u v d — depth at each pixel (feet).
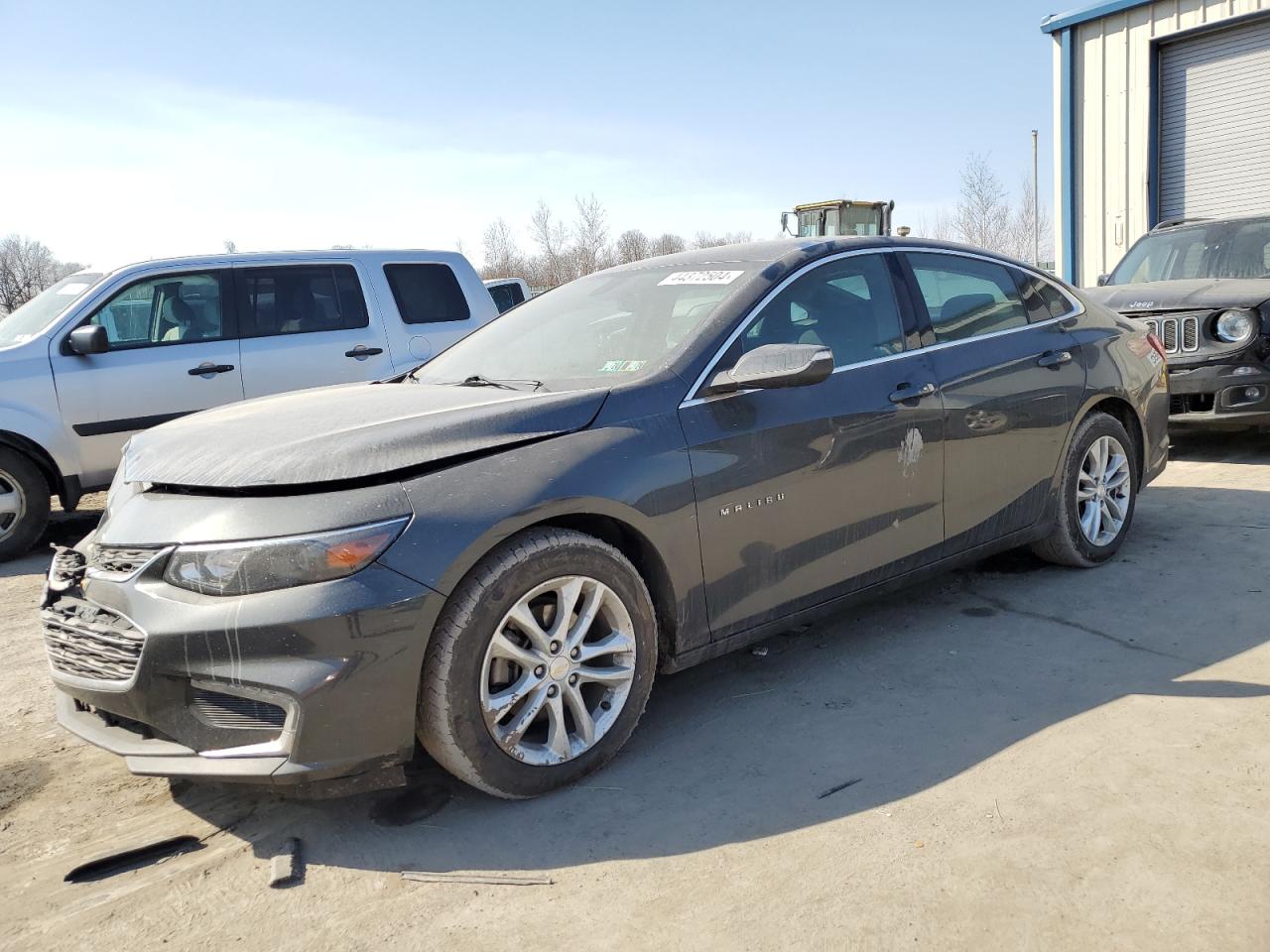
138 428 21.91
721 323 11.05
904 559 12.33
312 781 8.24
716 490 10.29
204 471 9.00
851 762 9.60
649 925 7.30
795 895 7.53
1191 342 22.54
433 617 8.44
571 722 9.71
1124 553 15.83
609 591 9.54
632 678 9.77
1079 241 50.96
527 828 8.77
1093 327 15.37
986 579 15.06
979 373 13.12
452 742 8.65
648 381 10.36
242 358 22.91
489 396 10.66
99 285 21.97
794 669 12.03
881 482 11.86
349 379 24.13
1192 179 46.85
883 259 12.94
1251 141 44.42
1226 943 6.66
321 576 8.14
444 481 8.80
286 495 8.50
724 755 9.93
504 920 7.49
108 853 8.74
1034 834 8.09
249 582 8.17
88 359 21.48
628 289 12.85
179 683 8.34
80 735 8.98
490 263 147.23
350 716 8.20
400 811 9.20
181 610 8.25
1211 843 7.79
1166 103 47.21
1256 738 9.44
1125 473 15.49
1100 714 10.19
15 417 20.70
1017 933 6.91
